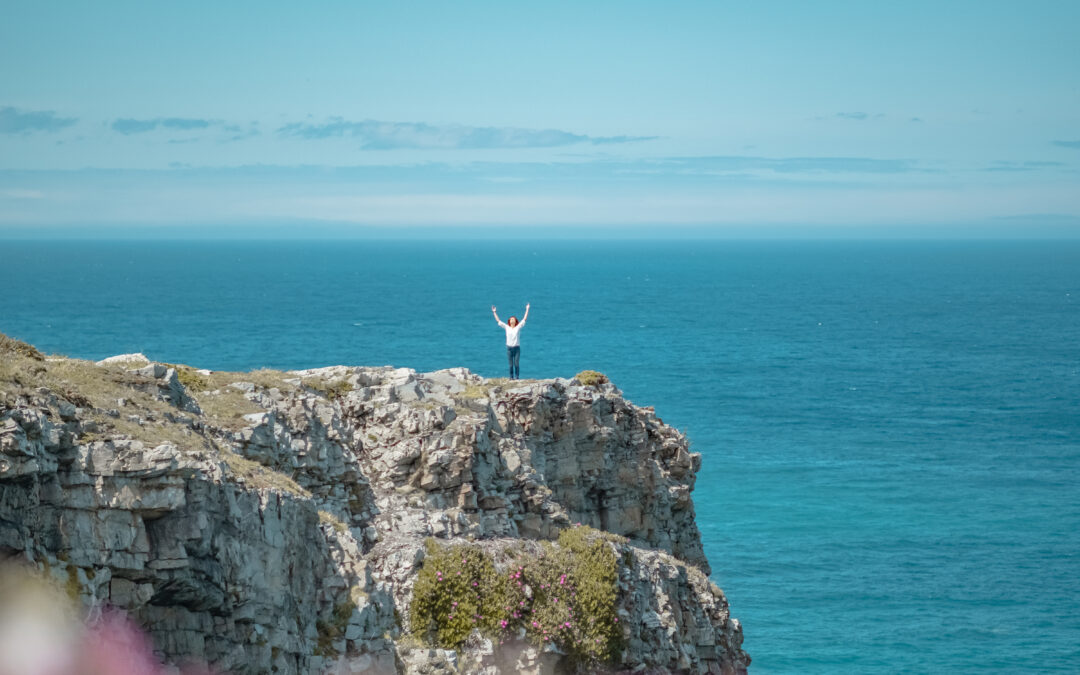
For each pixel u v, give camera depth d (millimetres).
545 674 42219
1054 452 157125
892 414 190125
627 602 47000
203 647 28250
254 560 29953
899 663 77000
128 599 26469
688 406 193750
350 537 36781
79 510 25875
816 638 81250
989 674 75438
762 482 132625
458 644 39719
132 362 37188
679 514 61594
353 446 45125
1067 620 86250
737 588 92000
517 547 45000
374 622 34719
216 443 33344
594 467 54844
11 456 24219
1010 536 110500
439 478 45469
